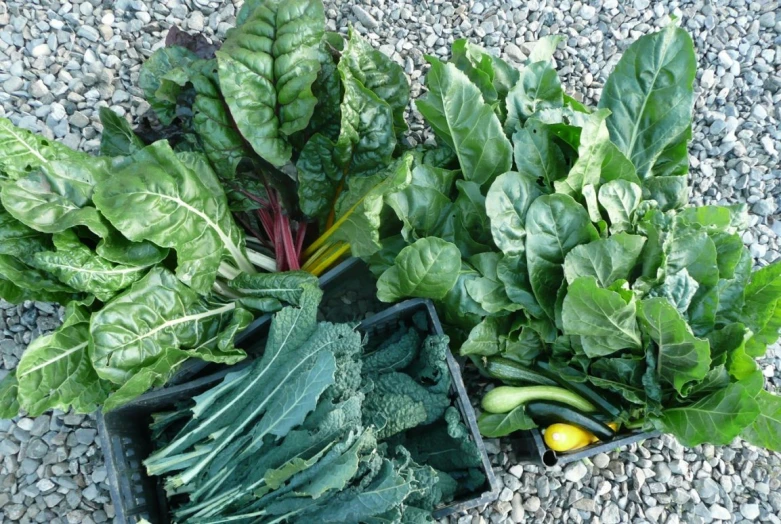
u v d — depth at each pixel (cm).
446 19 212
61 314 186
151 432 169
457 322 170
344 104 157
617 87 173
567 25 217
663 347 154
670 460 184
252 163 170
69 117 197
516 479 180
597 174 163
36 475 177
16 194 142
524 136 164
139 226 145
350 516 144
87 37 201
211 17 206
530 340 167
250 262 173
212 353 155
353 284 190
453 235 166
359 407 148
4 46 199
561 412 167
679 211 171
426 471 152
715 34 219
